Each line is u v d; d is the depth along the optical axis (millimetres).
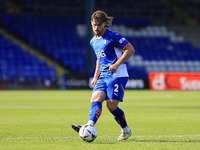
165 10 125875
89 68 87562
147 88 89188
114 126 24766
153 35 117562
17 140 18234
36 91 79875
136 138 19156
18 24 107000
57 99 55250
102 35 17391
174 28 122438
